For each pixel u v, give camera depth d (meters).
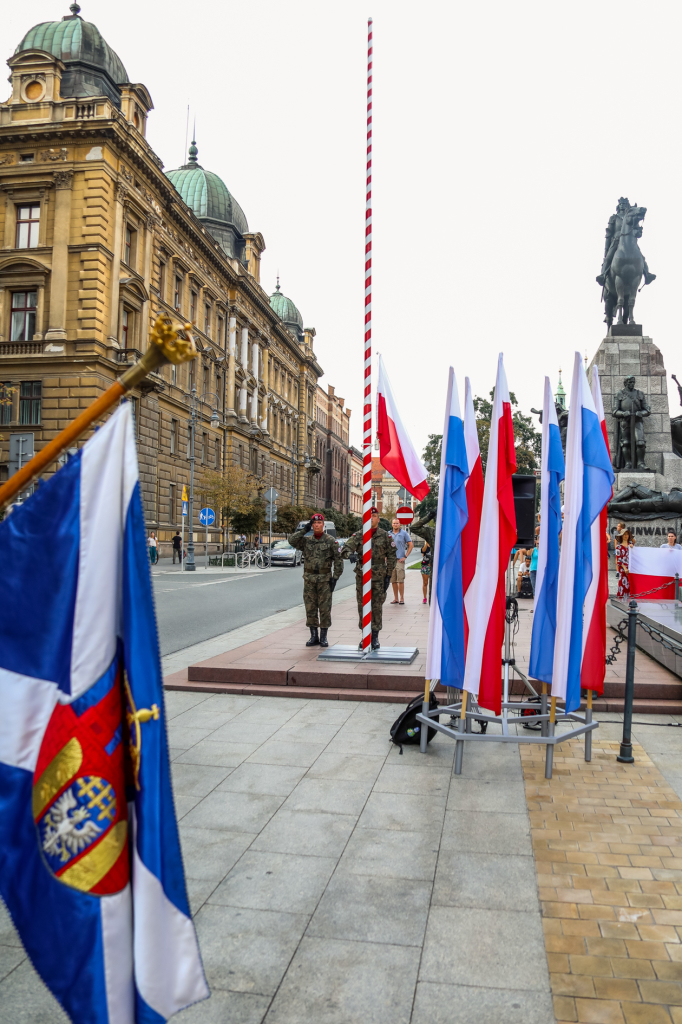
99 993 1.93
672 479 17.08
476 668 5.34
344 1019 2.62
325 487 94.75
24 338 32.75
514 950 3.04
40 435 31.72
